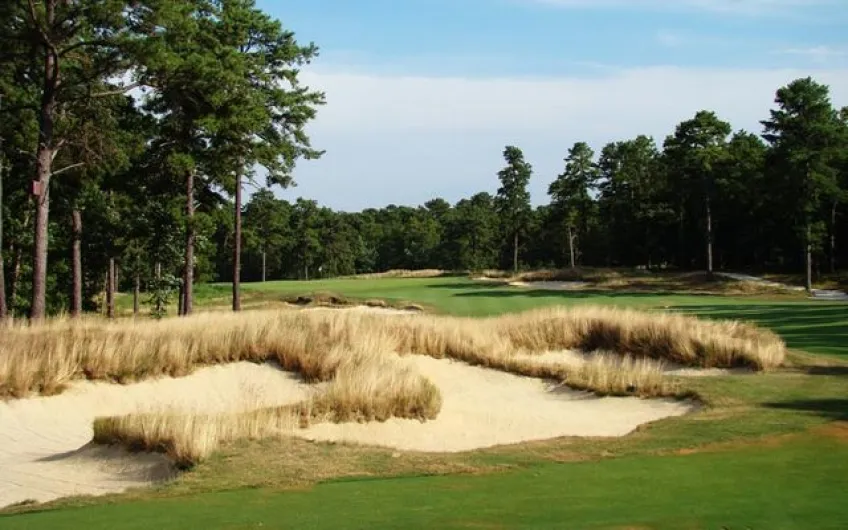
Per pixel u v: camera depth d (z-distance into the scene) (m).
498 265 100.56
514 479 7.39
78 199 32.56
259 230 91.12
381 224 130.12
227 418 10.60
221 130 27.61
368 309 38.84
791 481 6.79
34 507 7.43
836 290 53.69
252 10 31.36
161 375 15.66
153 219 31.88
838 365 17.41
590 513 5.69
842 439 9.03
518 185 85.62
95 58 23.03
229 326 17.89
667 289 54.00
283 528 5.56
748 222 70.25
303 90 33.34
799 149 52.78
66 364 14.66
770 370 16.91
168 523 5.93
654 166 76.88
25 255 38.31
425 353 18.55
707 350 17.95
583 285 57.56
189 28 23.25
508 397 15.73
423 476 7.86
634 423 13.11
